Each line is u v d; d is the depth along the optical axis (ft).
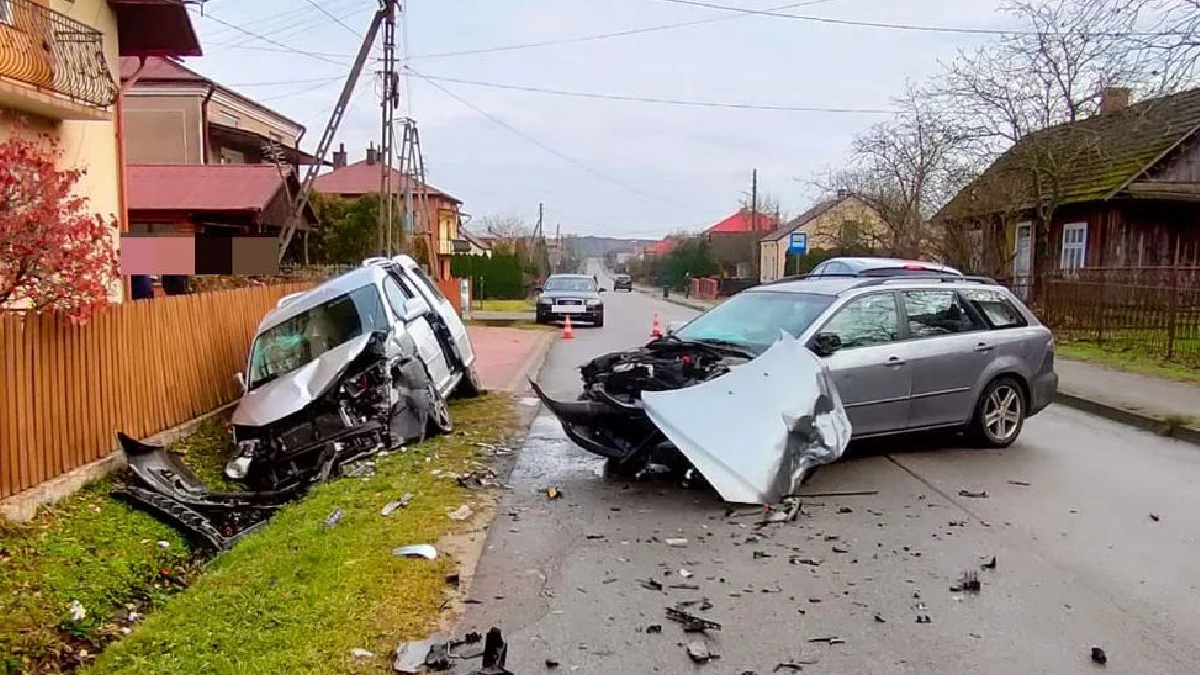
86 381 24.50
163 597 19.44
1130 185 74.28
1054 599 15.60
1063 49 68.33
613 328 88.07
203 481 26.53
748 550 18.11
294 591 15.56
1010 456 27.17
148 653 13.58
